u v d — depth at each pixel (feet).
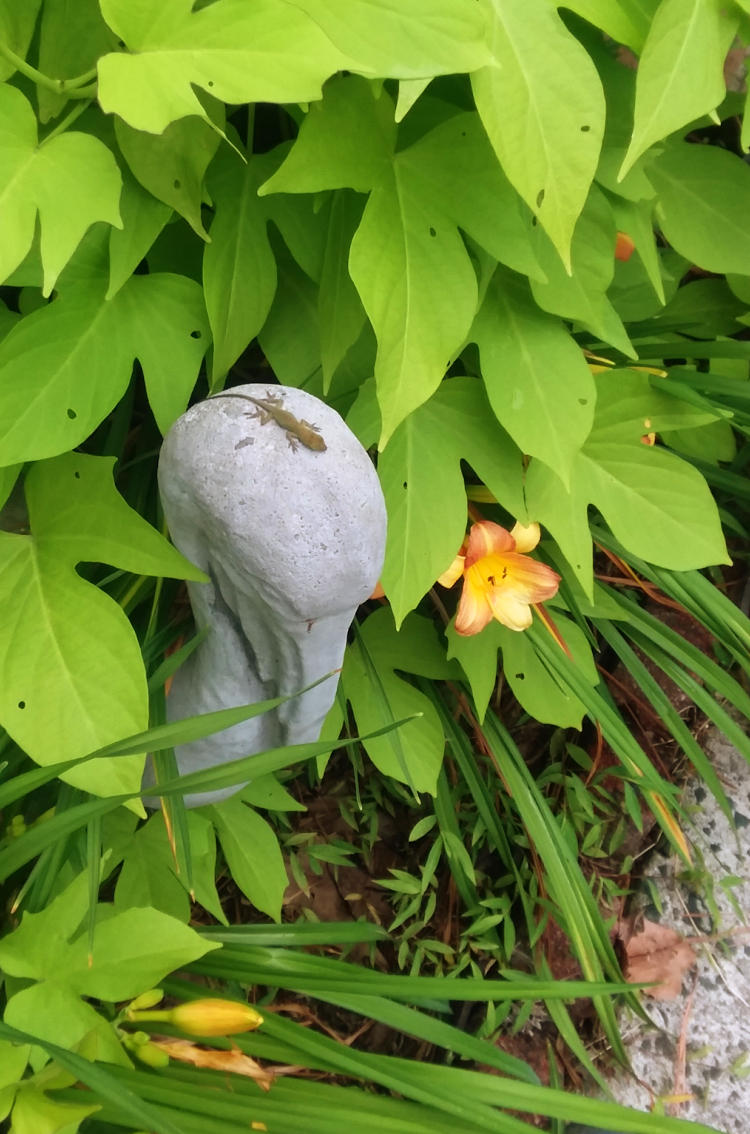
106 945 1.57
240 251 1.76
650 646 2.57
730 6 1.47
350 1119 1.70
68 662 1.55
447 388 2.03
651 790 2.51
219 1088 1.76
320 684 1.61
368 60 1.34
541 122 1.45
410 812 2.90
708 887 2.65
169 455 1.34
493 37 1.43
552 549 2.48
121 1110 1.57
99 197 1.39
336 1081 2.43
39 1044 1.38
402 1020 2.00
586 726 2.93
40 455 1.57
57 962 1.56
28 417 1.58
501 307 1.93
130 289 1.72
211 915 2.73
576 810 2.76
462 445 2.02
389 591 1.94
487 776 2.78
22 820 1.94
